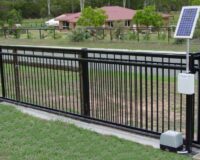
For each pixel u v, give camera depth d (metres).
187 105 5.33
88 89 7.09
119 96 7.57
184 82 5.20
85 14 37.91
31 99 8.74
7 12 62.47
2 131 6.49
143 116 7.73
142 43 25.95
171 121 7.29
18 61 8.69
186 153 5.39
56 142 5.91
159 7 73.12
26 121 7.04
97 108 7.11
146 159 5.16
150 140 5.99
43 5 84.38
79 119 7.17
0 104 8.51
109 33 31.75
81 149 5.59
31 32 42.88
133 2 78.12
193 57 5.35
